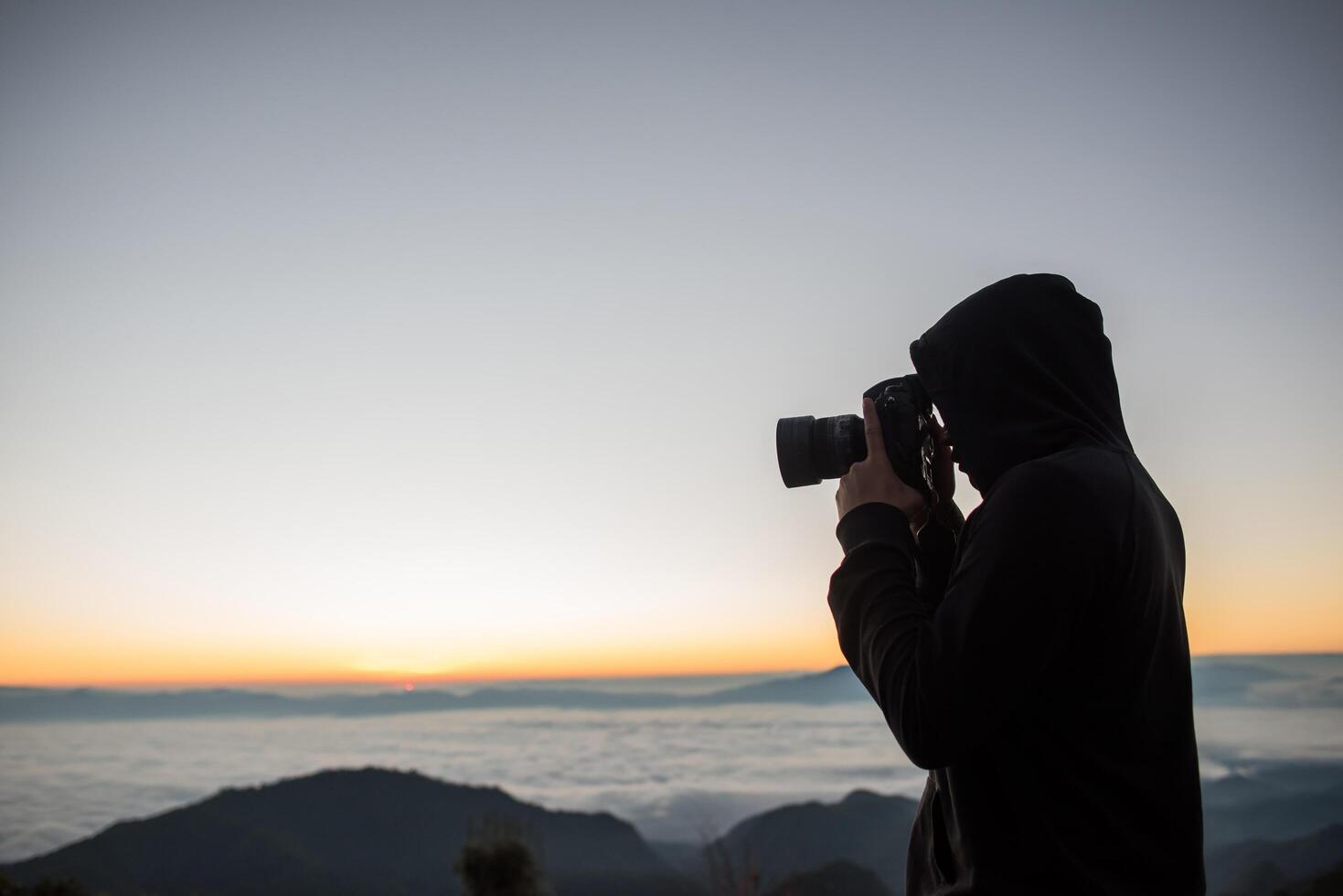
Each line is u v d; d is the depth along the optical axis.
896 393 1.25
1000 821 0.99
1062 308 1.16
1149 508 1.03
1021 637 0.91
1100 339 1.18
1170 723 1.01
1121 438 1.13
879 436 1.20
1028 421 1.11
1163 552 1.04
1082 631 0.96
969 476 1.15
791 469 1.32
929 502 1.22
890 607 1.03
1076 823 0.96
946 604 0.97
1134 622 0.96
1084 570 0.93
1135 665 0.96
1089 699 0.96
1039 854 0.97
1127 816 0.96
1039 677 0.97
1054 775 0.97
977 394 1.14
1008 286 1.17
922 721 0.92
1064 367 1.13
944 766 0.97
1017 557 0.93
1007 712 0.92
